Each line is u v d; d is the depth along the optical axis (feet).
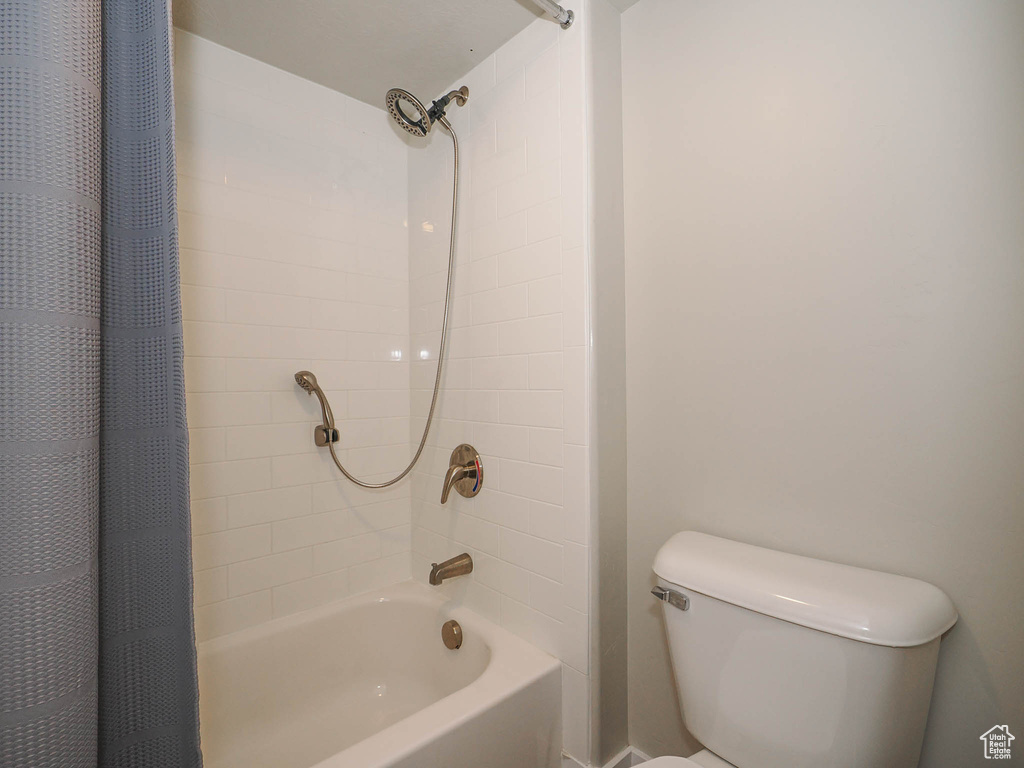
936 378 3.08
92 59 2.22
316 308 5.70
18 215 2.00
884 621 2.74
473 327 5.49
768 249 3.80
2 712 1.94
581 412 4.37
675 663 3.67
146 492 2.54
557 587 4.58
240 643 4.97
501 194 5.14
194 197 4.92
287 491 5.48
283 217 5.48
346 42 5.07
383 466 6.24
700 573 3.46
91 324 2.19
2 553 1.95
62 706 2.04
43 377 2.03
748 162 3.91
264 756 4.85
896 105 3.21
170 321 2.49
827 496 3.51
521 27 4.85
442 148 5.90
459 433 5.69
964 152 2.97
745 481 3.93
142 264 2.54
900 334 3.21
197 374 4.91
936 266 3.08
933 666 2.90
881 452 3.29
